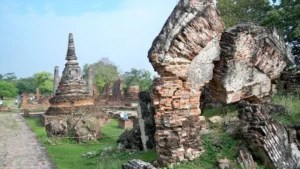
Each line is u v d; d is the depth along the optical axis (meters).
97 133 20.72
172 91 9.21
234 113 11.93
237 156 8.73
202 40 9.35
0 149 16.09
